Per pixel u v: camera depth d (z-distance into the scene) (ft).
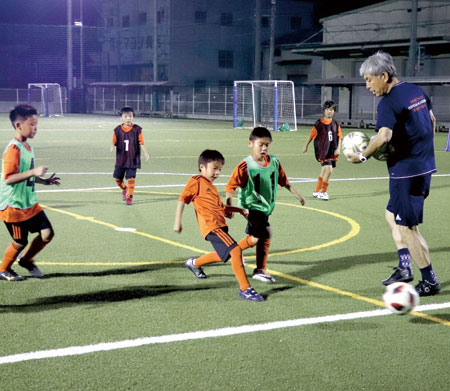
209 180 17.40
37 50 200.03
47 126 113.60
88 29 203.00
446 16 127.44
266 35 190.29
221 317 15.35
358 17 142.51
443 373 12.21
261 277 18.70
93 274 19.25
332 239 24.77
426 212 31.24
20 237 17.74
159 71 185.37
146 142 80.33
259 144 17.58
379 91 16.98
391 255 22.16
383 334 14.30
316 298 17.04
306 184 42.34
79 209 31.07
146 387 11.41
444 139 92.43
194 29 183.62
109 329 14.42
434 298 17.25
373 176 47.09
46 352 12.99
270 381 11.73
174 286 18.07
